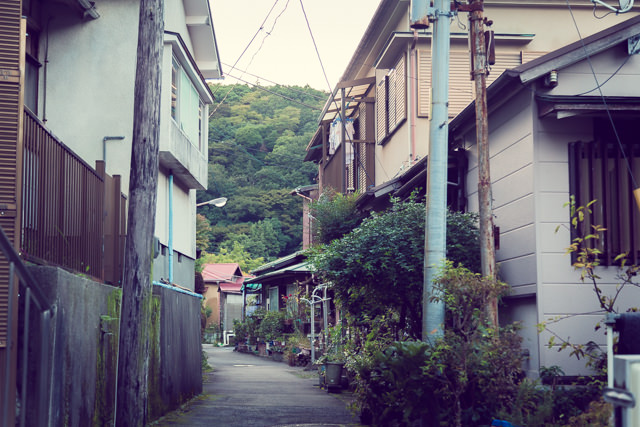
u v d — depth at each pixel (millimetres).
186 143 18000
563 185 9273
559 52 9148
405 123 17469
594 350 8938
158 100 8477
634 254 9016
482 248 9078
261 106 56250
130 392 8070
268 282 38031
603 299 8219
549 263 9141
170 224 17906
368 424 10336
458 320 8414
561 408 7840
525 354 9344
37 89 15977
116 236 11047
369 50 21078
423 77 17203
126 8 16344
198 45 21125
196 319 15648
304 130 55875
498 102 10273
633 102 8852
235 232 60500
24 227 7121
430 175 9211
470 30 9633
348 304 12945
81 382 7586
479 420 7902
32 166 7352
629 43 9250
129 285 8188
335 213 16609
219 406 13008
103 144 15977
